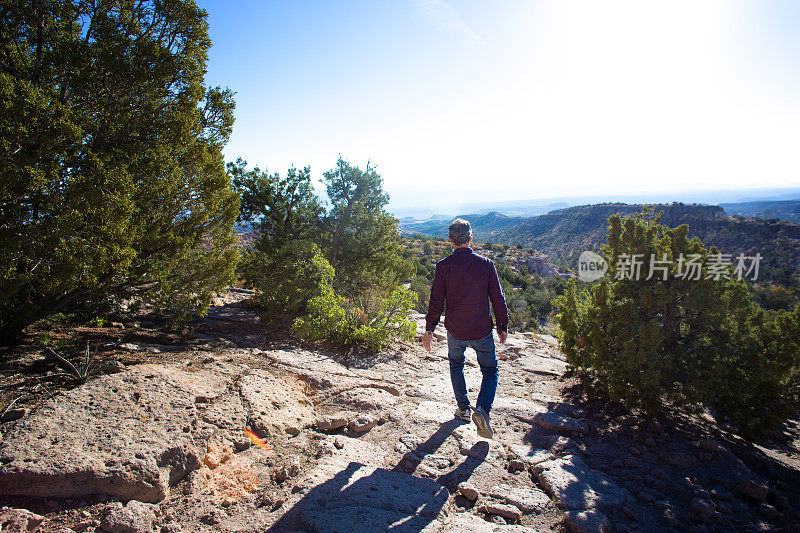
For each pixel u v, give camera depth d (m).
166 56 5.48
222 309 9.55
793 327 4.48
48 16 5.45
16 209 4.44
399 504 2.71
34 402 3.29
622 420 4.71
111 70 5.10
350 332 7.29
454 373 4.12
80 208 4.46
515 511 2.84
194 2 5.97
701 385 4.41
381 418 4.34
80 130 4.57
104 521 2.27
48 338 5.15
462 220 3.91
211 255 6.66
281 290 9.07
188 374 4.29
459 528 2.52
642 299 4.63
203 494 2.71
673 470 3.71
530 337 10.63
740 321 4.73
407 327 7.56
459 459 3.58
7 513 2.17
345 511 2.53
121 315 7.14
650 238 4.74
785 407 4.46
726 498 3.27
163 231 6.02
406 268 15.56
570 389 5.76
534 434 4.22
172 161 5.62
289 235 12.59
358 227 14.34
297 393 4.69
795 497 3.54
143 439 2.86
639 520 2.86
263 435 3.57
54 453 2.56
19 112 4.18
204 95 6.36
